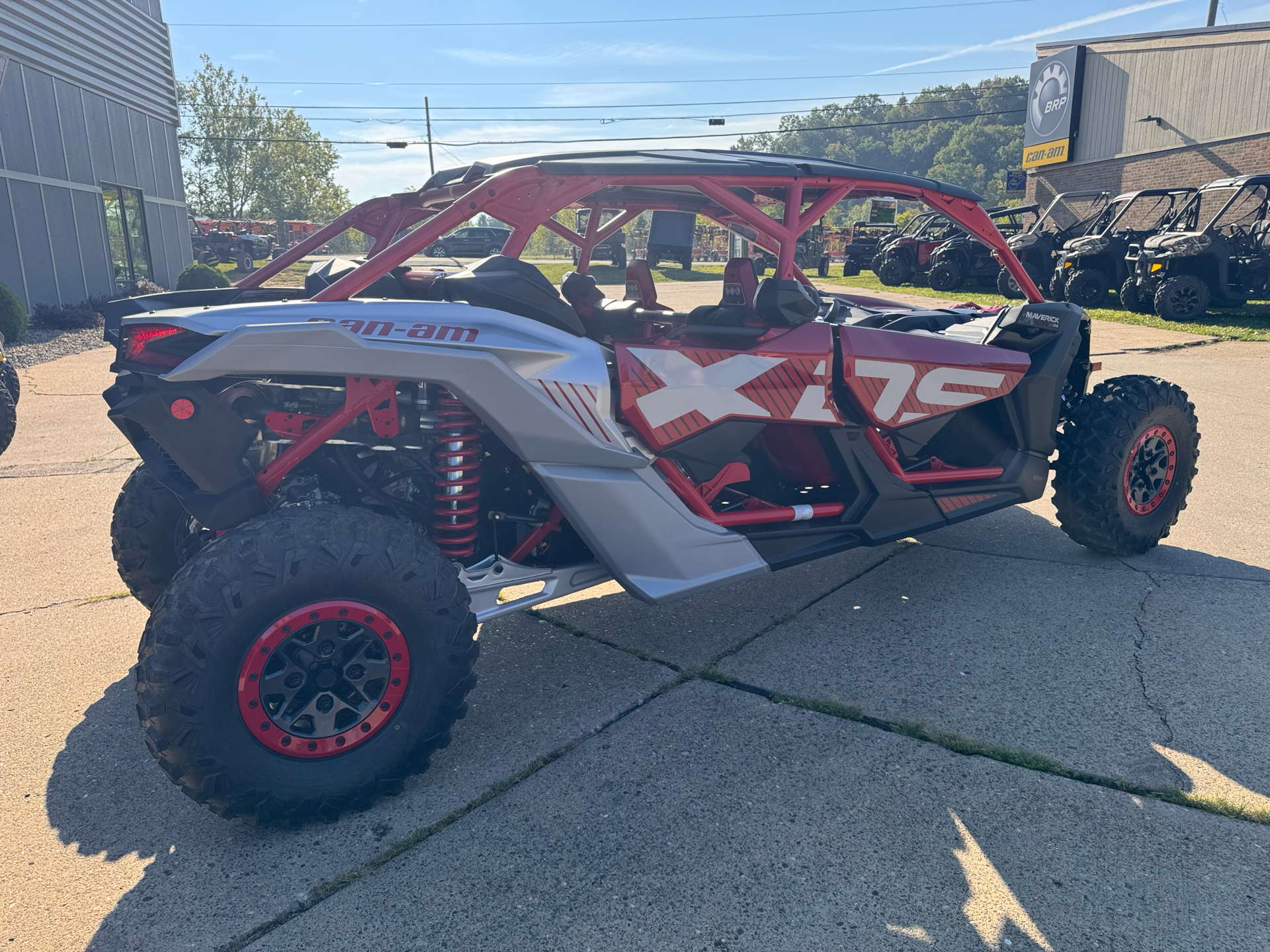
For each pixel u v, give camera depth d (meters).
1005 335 4.04
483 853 2.23
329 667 2.31
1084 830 2.26
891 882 2.09
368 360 2.43
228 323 2.38
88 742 2.79
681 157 3.02
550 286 2.86
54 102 15.72
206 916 2.04
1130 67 22.95
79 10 16.66
